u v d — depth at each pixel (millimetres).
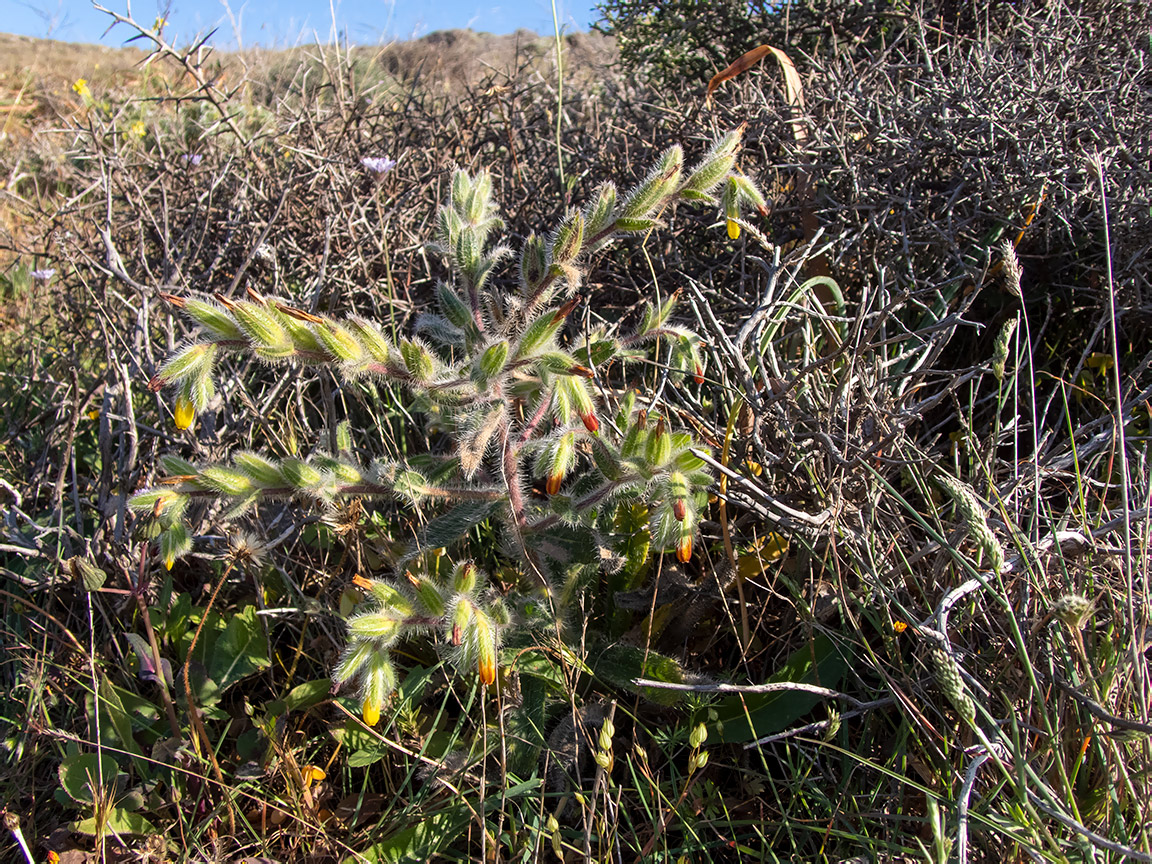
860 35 4473
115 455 3049
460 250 2182
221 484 1922
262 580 2529
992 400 2980
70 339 3693
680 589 2359
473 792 1938
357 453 2848
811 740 1923
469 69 6219
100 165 3678
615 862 1913
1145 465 2439
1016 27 3621
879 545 2246
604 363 2281
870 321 2768
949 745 1823
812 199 3287
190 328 3357
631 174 3775
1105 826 1631
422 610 1782
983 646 2127
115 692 2164
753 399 2264
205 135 3934
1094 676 1756
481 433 1937
